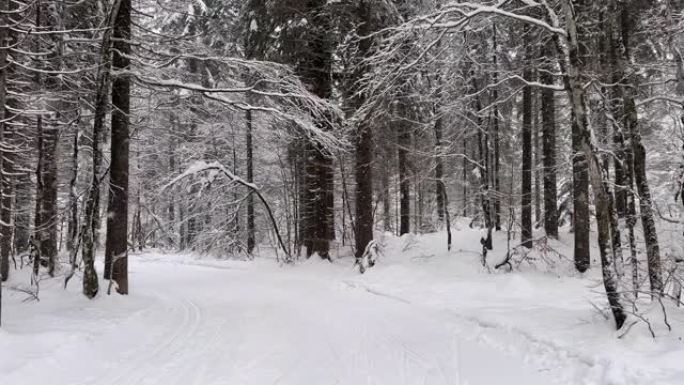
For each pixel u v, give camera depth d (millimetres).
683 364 5000
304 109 15469
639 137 8086
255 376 5793
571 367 5691
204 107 13750
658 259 7613
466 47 9422
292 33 15945
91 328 7773
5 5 7520
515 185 26516
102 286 11078
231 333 8055
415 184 23203
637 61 11102
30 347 6383
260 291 13148
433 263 15250
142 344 7289
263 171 27531
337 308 10242
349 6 15258
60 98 12414
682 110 8195
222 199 24250
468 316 8508
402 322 8711
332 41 16297
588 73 8625
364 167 16094
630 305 6652
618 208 15031
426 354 6699
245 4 18281
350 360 6469
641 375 4891
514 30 13492
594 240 18438
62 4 11406
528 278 12789
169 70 11945
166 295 12586
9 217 14391
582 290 10789
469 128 17266
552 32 7527
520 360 6258
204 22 17188
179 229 33594
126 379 5645
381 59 9922
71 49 12125
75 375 5758
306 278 15648
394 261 16047
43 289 11594
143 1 12414
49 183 14414
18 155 14938
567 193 22391
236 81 14258
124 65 11125
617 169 11047
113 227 11141
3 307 9633
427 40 9047
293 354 6754
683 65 8484
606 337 6328
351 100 15570
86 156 20312
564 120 16969
